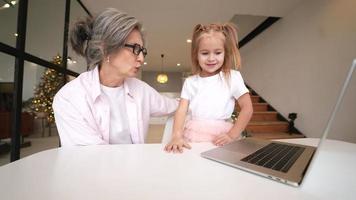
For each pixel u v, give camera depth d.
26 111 1.87
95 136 0.77
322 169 0.47
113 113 0.92
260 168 0.44
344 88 0.39
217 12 3.38
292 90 3.57
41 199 0.32
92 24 0.82
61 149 0.63
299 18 3.38
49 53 2.25
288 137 3.23
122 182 0.38
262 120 3.88
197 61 1.05
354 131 2.08
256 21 4.27
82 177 0.40
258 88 4.71
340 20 2.62
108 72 0.88
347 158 0.56
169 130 1.14
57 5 2.40
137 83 1.05
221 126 0.93
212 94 0.99
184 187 0.37
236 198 0.33
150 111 1.10
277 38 4.00
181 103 1.06
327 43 2.82
